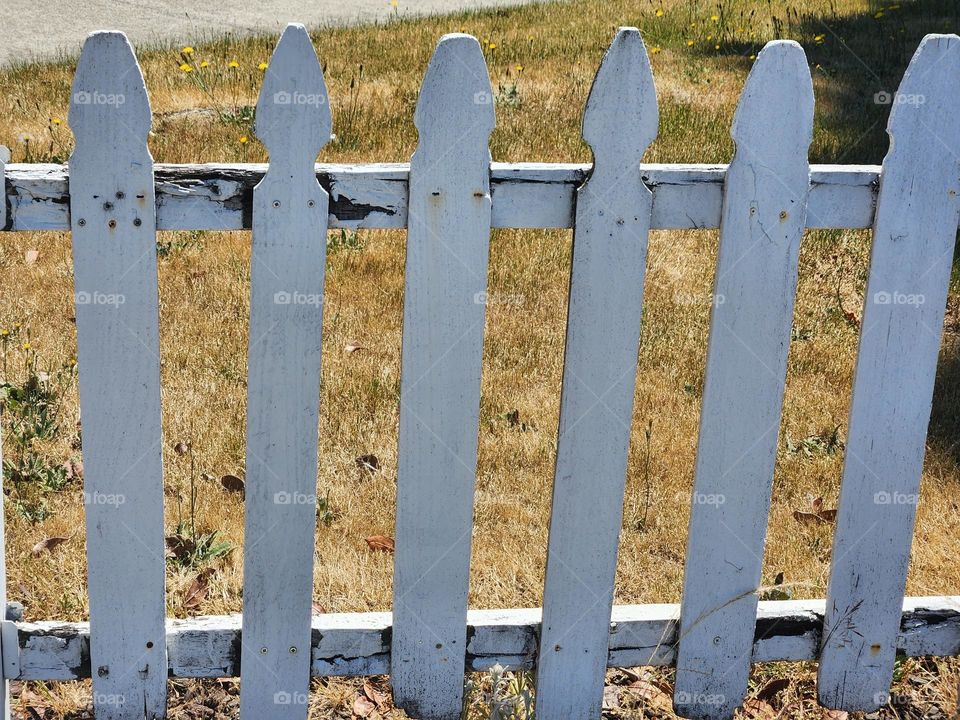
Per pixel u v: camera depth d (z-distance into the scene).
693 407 3.96
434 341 2.06
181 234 5.21
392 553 3.13
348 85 8.03
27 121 7.06
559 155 6.56
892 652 2.39
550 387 4.09
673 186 2.04
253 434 2.09
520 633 2.30
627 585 3.05
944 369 4.29
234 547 3.09
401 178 1.99
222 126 6.86
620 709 2.54
